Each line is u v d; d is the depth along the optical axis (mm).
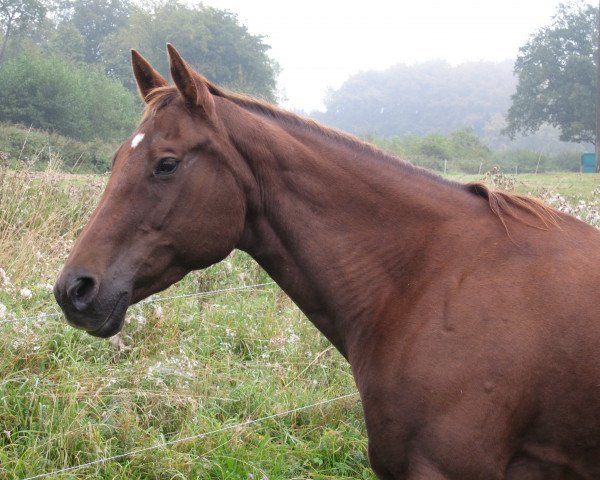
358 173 2393
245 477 3578
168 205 2242
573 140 48094
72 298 2135
